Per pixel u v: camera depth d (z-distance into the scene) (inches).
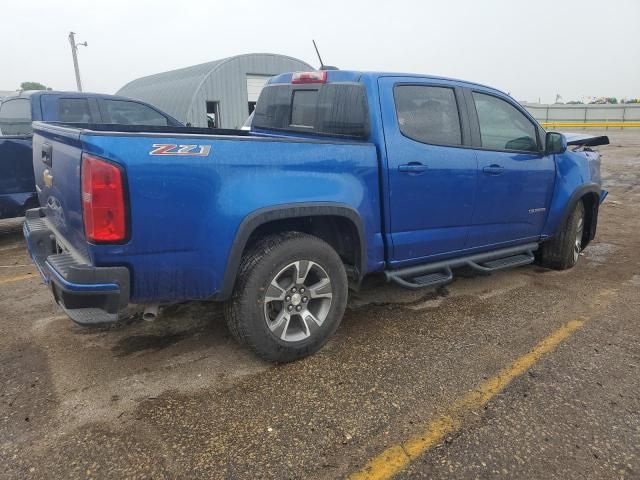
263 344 126.0
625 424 108.1
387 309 170.1
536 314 166.1
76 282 103.5
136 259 107.5
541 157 188.9
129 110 300.2
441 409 113.4
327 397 117.8
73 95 278.2
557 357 136.6
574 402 115.9
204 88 793.6
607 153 731.4
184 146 108.6
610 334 150.6
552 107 1503.4
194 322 156.6
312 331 133.6
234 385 122.4
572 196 200.1
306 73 163.6
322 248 130.7
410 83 151.6
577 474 94.0
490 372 129.1
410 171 146.2
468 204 164.2
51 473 93.4
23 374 126.3
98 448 100.0
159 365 131.3
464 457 98.1
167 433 104.7
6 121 292.7
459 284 195.5
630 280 200.7
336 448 100.7
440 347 142.6
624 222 313.4
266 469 95.0
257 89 866.1
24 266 219.0
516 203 181.3
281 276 128.2
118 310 107.5
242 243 117.9
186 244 111.8
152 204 106.2
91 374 126.5
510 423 108.3
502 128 176.2
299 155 125.0
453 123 159.6
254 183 117.9
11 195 250.5
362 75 145.9
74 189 109.9
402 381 124.7
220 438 103.3
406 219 149.7
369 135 142.0
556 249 209.3
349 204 134.1
